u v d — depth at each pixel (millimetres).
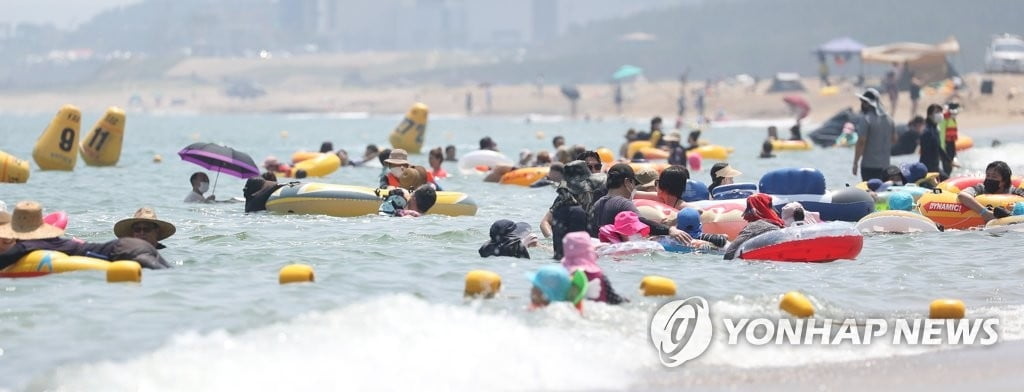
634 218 50250
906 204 64500
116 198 82938
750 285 42781
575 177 50094
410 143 162625
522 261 47562
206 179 76812
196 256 48406
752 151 163500
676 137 124625
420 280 42875
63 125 110812
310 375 29250
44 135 110688
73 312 36031
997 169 64812
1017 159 127250
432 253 50156
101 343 32469
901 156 134375
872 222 58719
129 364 30156
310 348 31344
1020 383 29594
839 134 172375
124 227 46750
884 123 79938
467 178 100750
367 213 67625
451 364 30266
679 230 51562
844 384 29516
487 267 45906
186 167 121188
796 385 29406
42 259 41906
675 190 55000
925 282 44688
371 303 35281
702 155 138750
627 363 31062
